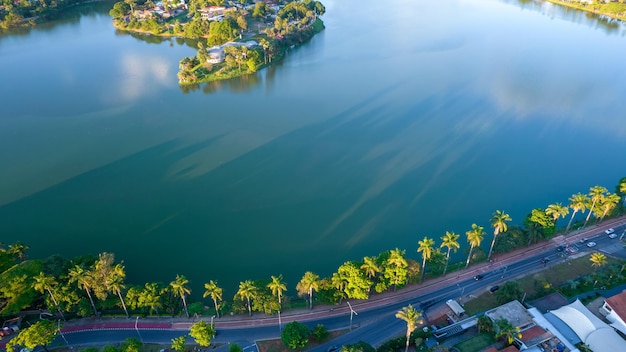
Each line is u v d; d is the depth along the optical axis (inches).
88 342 5132.9
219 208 7509.8
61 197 7824.8
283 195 7785.4
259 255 6540.4
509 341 4835.1
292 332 4827.8
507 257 6294.3
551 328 4948.3
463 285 5836.6
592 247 6382.9
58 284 5344.5
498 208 7322.8
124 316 5452.8
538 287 5698.8
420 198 7603.4
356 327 5265.8
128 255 6565.0
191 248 6692.9
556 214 6245.1
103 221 7249.0
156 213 7421.3
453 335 5123.0
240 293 5162.4
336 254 6515.8
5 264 5708.7
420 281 5871.1
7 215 7396.7
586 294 5620.1
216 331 5236.2
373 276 5625.0
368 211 7342.5
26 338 4633.4
